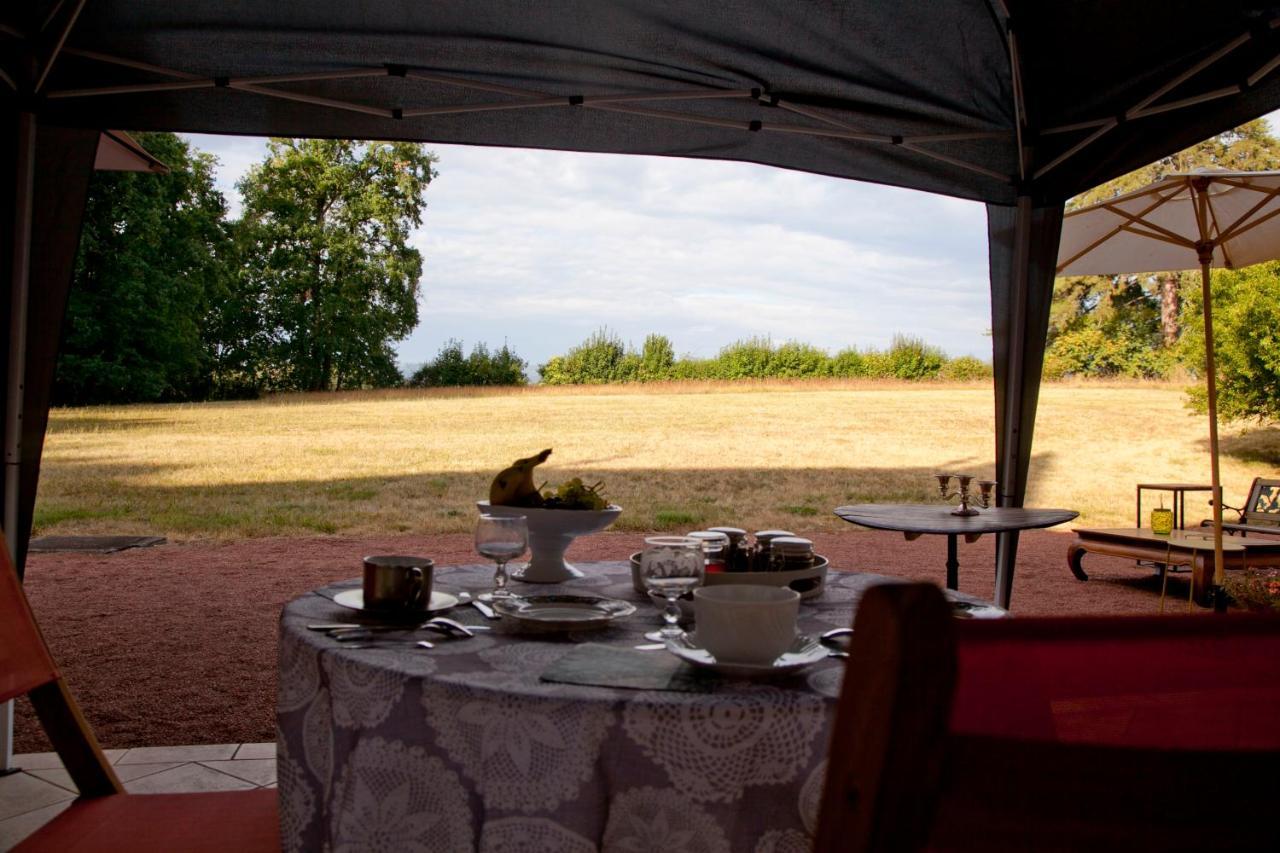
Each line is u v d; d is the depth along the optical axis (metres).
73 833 1.56
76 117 3.28
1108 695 0.66
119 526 10.07
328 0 3.22
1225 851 0.63
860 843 0.55
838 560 8.60
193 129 3.50
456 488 13.77
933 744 0.55
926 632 0.54
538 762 1.22
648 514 11.80
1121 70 3.47
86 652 4.92
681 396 27.69
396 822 1.29
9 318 3.12
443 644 1.52
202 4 3.18
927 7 3.42
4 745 3.11
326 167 34.41
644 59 3.57
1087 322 25.19
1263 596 6.57
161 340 28.22
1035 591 7.14
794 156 4.04
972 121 3.94
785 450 18.11
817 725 1.21
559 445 18.48
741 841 1.20
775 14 3.43
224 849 1.51
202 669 4.61
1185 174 5.54
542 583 2.19
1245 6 3.03
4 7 2.94
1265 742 0.67
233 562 7.99
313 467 15.62
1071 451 16.78
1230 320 13.39
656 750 1.20
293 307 33.44
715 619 1.35
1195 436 17.52
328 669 1.42
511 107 3.65
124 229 27.47
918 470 16.08
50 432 19.81
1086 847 0.62
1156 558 6.68
